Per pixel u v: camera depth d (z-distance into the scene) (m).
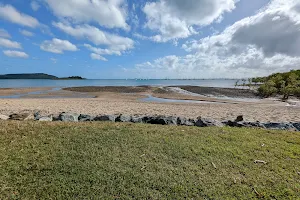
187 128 6.45
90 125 6.42
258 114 12.97
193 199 2.81
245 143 5.03
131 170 3.52
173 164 3.82
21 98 21.22
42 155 4.00
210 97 25.89
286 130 6.88
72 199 2.73
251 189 3.06
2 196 2.73
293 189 3.07
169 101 20.75
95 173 3.38
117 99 21.36
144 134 5.57
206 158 4.09
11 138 4.88
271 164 3.88
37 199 2.71
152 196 2.83
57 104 15.79
